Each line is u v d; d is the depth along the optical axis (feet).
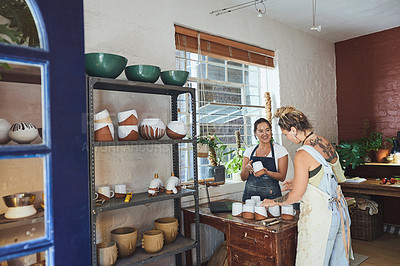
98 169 7.09
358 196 12.91
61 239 3.36
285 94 12.46
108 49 7.38
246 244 6.82
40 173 3.29
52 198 3.31
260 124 8.87
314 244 6.38
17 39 3.25
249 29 11.17
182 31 9.12
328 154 6.76
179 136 7.12
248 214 7.22
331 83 15.26
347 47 15.14
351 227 12.61
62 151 3.41
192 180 9.89
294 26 13.10
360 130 14.69
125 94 7.66
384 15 12.14
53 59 3.36
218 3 10.12
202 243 9.37
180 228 8.27
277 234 6.27
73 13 3.55
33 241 3.22
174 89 7.09
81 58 3.61
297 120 6.78
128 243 6.15
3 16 3.20
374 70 14.24
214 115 10.68
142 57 8.04
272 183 8.63
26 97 3.34
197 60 10.37
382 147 13.39
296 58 13.21
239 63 11.64
